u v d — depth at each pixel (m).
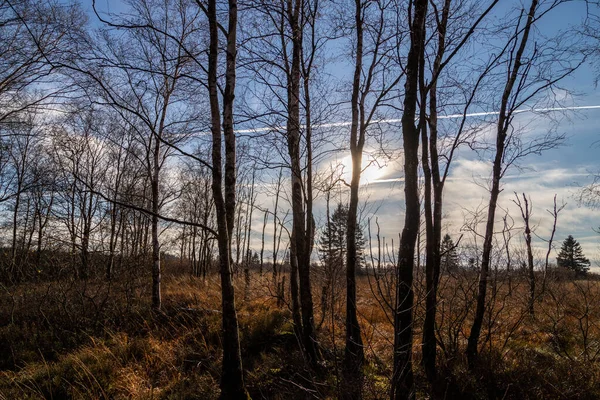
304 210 7.61
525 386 5.62
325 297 7.24
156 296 10.62
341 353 6.79
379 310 9.99
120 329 9.54
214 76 5.65
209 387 6.39
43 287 12.48
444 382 5.75
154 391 6.48
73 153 17.12
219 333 8.57
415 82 5.43
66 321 9.93
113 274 12.81
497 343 7.30
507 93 6.84
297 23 7.44
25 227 19.59
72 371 7.14
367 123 6.95
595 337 7.69
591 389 5.41
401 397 4.63
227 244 5.52
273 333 8.35
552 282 10.43
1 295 12.48
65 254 12.36
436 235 6.39
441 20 6.90
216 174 5.52
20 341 9.10
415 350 6.81
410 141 5.31
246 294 12.41
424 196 6.26
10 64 8.98
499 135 6.88
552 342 7.50
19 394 6.50
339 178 7.22
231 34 5.88
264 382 6.30
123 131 12.71
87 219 17.81
